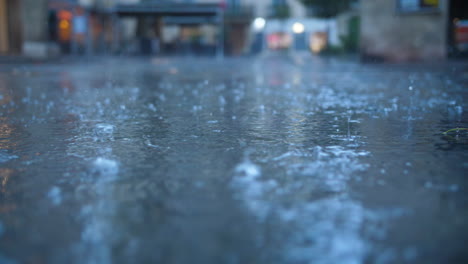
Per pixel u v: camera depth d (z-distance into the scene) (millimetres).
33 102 4238
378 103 4027
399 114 3305
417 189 1441
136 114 3402
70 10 21531
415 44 12102
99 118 3197
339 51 25203
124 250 998
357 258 949
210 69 11328
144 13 22422
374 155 1952
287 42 35375
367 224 1138
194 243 1031
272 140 2328
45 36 14828
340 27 30219
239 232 1094
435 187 1463
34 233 1105
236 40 35156
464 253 969
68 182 1568
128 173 1681
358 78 7531
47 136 2492
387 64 11953
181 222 1163
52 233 1106
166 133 2566
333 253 974
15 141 2352
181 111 3568
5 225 1164
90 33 24453
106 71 10227
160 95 4930
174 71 10398
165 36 33906
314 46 35188
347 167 1739
